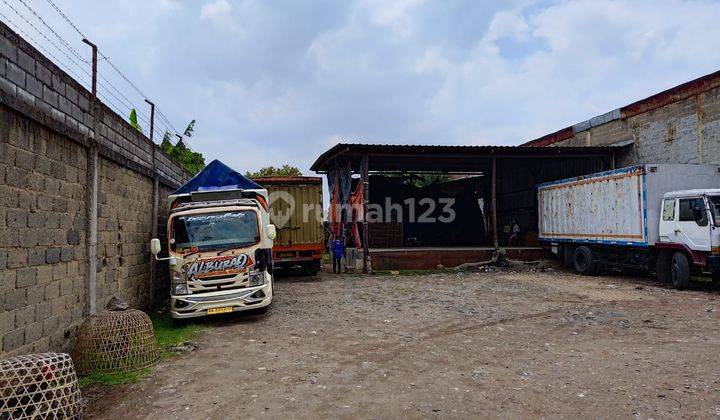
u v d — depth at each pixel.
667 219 13.50
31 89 5.75
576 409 4.72
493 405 4.86
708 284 13.77
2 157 5.12
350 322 9.30
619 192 15.20
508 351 6.98
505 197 26.53
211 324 9.30
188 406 5.00
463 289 13.67
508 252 19.67
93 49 7.81
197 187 11.40
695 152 16.38
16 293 5.38
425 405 4.88
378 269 18.73
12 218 5.32
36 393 4.14
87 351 6.25
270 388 5.50
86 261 7.38
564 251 18.59
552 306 10.67
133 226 9.97
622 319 9.10
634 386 5.35
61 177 6.56
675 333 7.91
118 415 4.82
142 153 10.64
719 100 15.49
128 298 9.63
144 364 6.44
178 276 9.25
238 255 9.45
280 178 17.06
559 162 22.86
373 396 5.17
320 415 4.67
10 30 5.26
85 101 7.40
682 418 4.45
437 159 22.52
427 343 7.52
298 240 17.11
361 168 19.05
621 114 19.64
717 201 12.34
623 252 15.59
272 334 8.33
